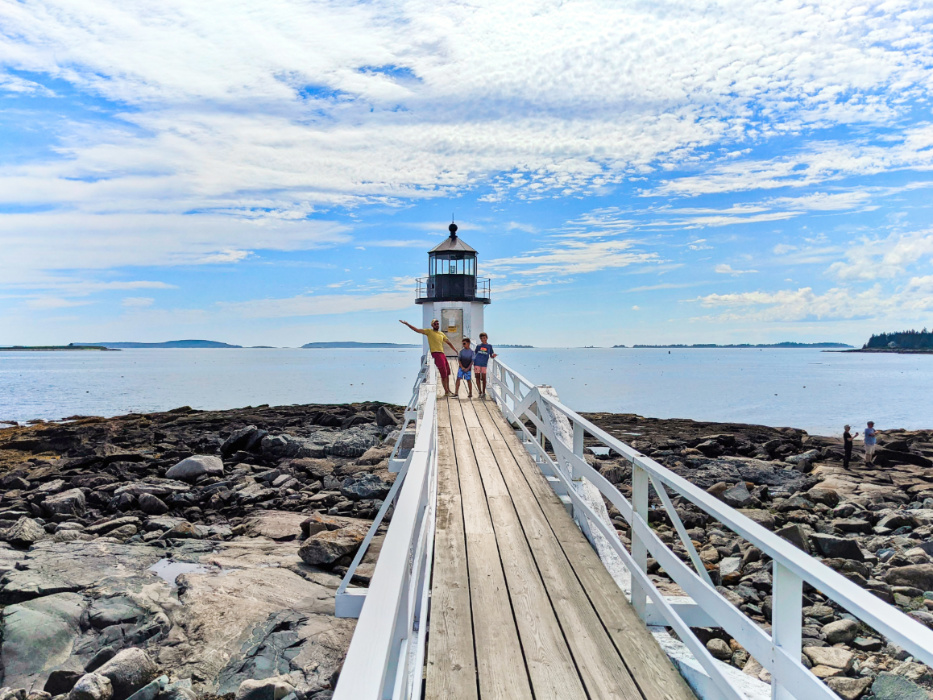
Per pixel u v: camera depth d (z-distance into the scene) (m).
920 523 13.04
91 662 7.06
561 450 7.89
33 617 7.64
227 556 10.35
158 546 11.02
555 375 121.69
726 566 9.74
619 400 65.56
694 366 191.38
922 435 29.47
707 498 3.56
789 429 30.83
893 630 1.83
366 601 2.22
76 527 12.36
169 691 6.41
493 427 12.48
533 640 4.41
